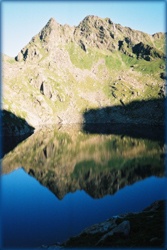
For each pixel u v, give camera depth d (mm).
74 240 37125
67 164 124875
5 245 40938
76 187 87812
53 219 55469
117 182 95188
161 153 148625
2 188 83000
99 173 109000
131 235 30734
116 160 134250
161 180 98000
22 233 46719
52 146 168875
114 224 39219
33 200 70438
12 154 140125
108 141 190750
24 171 107562
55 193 78750
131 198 75688
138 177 102625
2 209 62312
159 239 26938
